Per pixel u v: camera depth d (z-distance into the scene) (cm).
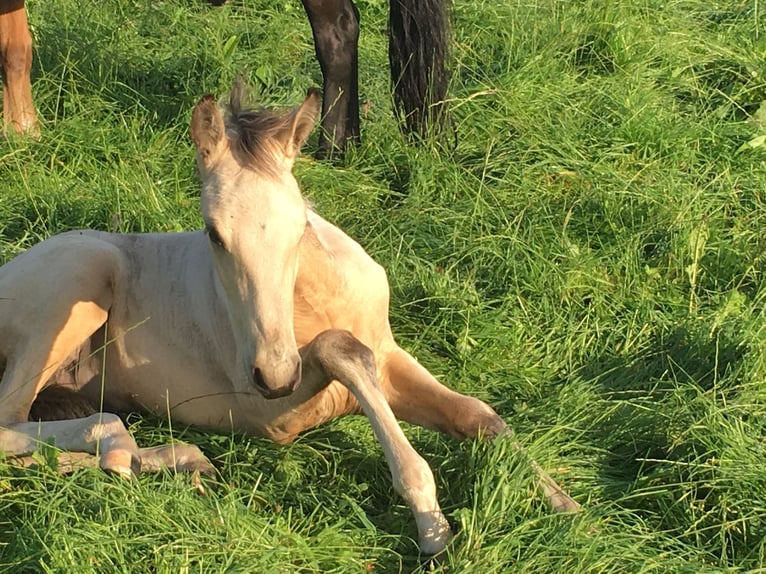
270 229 264
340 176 399
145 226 367
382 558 266
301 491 284
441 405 292
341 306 290
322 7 405
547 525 266
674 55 461
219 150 270
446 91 412
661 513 277
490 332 338
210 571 253
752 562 264
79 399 312
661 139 409
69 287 297
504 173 397
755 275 353
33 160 398
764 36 468
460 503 273
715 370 308
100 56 448
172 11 496
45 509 266
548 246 365
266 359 262
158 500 267
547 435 297
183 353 299
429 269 357
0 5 404
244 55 466
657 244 365
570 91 436
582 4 491
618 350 335
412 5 404
